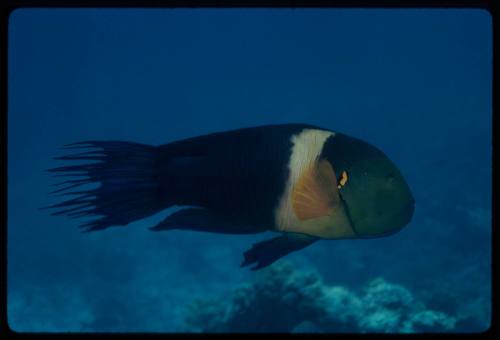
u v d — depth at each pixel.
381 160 1.24
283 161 1.25
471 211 8.29
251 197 1.25
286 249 1.27
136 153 1.25
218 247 8.73
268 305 3.94
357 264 7.41
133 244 9.12
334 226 1.25
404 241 7.78
